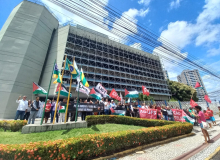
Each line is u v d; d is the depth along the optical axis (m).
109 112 9.59
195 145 4.82
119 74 34.03
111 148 4.04
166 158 3.66
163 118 9.34
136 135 4.74
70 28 28.75
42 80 23.83
